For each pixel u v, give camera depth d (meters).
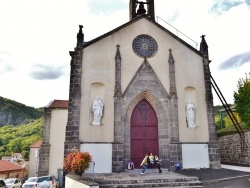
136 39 25.12
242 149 26.52
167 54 25.34
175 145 22.80
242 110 28.39
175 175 19.31
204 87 25.42
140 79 24.11
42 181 26.20
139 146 23.73
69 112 21.92
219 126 49.62
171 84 24.36
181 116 24.02
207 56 26.16
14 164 49.34
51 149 32.19
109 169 21.34
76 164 17.83
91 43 23.97
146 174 20.09
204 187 16.09
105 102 22.94
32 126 108.50
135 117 24.30
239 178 18.73
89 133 21.92
